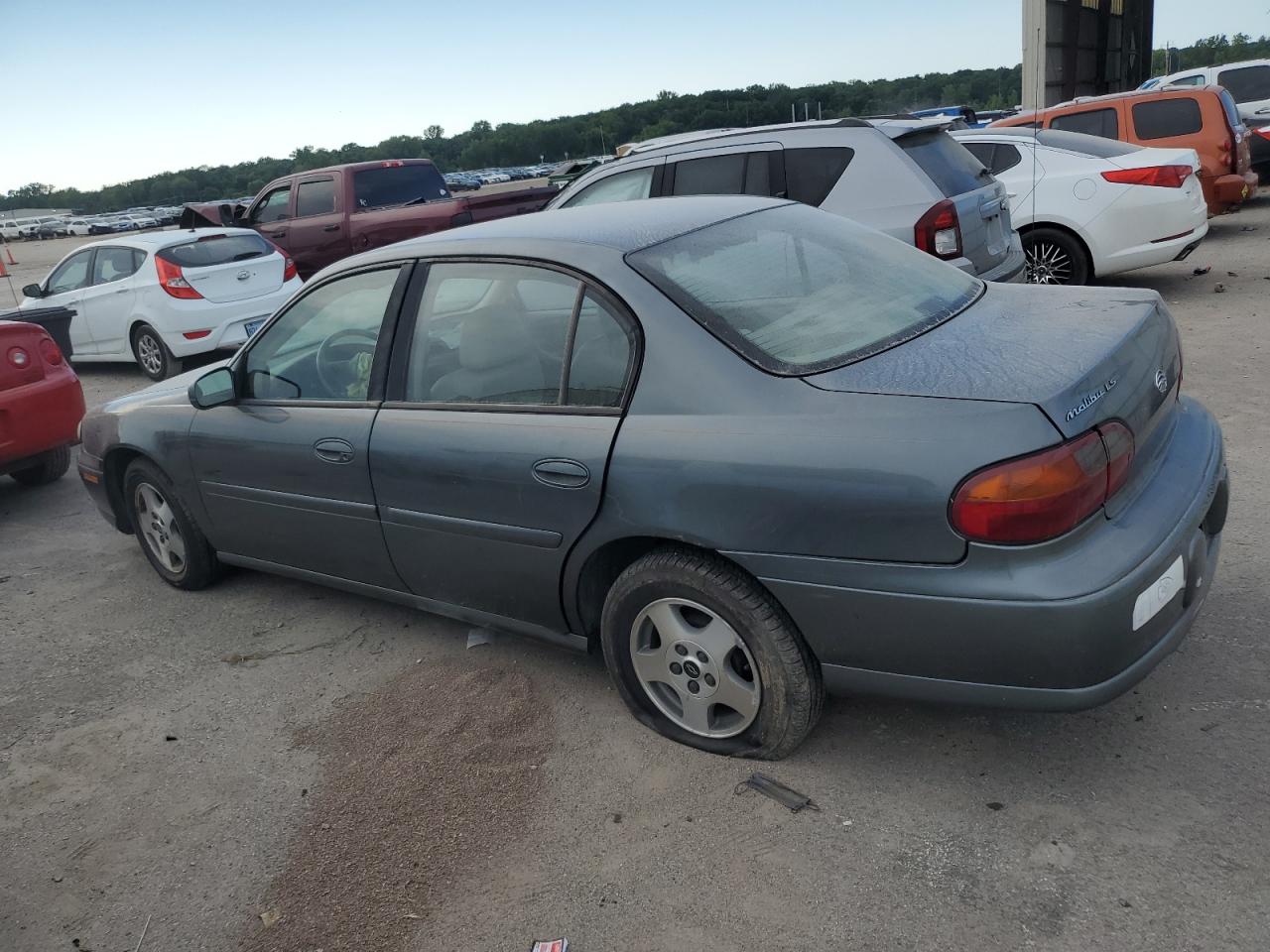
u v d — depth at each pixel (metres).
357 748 3.40
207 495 4.39
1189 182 8.40
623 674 3.23
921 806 2.79
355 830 2.98
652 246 3.20
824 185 6.88
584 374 3.08
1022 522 2.37
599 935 2.48
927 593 2.51
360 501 3.71
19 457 6.18
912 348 2.86
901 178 6.61
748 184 7.18
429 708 3.59
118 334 10.60
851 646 2.70
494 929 2.54
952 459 2.43
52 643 4.49
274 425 3.98
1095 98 12.01
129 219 79.50
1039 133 9.01
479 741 3.34
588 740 3.28
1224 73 16.98
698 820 2.84
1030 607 2.40
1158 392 2.82
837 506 2.57
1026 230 8.74
